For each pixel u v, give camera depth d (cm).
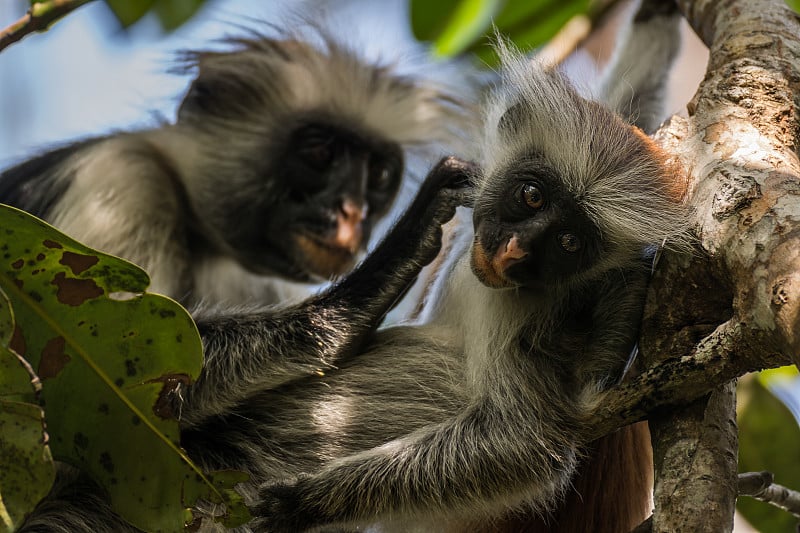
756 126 602
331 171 1098
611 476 768
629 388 573
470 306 795
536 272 738
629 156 734
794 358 427
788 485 852
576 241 726
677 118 786
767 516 830
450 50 1175
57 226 999
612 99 1001
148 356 539
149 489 555
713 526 516
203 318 866
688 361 541
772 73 638
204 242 1108
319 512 705
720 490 526
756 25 687
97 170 1037
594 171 727
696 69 1285
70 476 799
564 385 732
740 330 494
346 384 827
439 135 1202
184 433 827
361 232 1097
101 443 551
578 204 723
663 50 1017
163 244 1045
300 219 1080
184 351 537
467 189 802
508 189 754
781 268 462
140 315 530
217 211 1085
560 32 1112
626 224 699
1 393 481
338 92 1109
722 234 517
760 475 659
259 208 1080
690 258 560
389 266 819
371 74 1155
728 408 555
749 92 626
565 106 788
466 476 714
